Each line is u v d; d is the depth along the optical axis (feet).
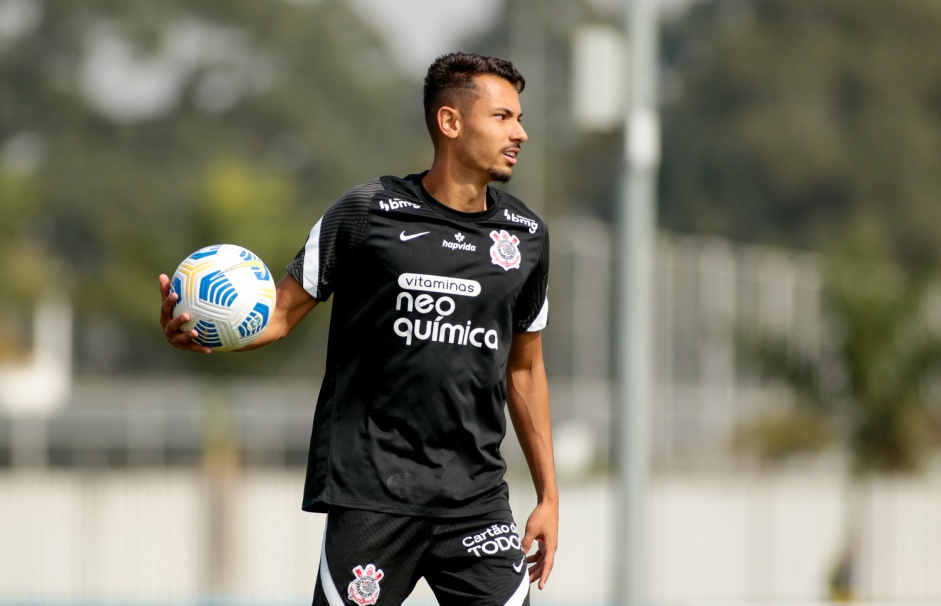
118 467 304.71
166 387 406.00
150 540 211.20
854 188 602.85
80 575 208.74
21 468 298.35
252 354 247.09
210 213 222.69
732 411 267.39
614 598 122.62
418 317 55.06
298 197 631.15
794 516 203.31
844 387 192.24
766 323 213.66
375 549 55.21
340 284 56.44
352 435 55.77
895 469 194.80
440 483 55.36
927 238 590.96
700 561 200.64
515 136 56.24
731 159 614.34
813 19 645.10
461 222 55.98
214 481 214.90
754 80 628.69
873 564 197.77
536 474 60.75
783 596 201.26
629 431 121.90
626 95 122.52
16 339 401.08
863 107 627.46
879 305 188.65
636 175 122.72
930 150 609.01
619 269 123.44
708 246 293.64
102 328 467.52
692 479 222.89
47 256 579.07
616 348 123.54
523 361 60.34
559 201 638.12
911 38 636.89
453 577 56.44
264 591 210.79
